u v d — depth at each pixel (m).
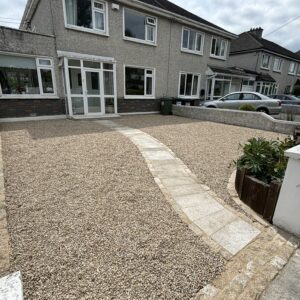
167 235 2.36
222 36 16.36
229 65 24.30
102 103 10.91
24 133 6.69
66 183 3.43
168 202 3.05
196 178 3.91
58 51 9.30
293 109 14.37
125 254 2.05
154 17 12.14
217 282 1.81
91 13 9.91
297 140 5.14
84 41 9.90
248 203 3.08
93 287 1.69
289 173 2.44
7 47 8.20
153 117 11.79
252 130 8.84
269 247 2.28
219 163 4.70
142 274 1.84
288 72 26.22
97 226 2.44
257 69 22.05
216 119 10.79
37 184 3.36
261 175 3.18
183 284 1.77
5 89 8.60
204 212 2.86
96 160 4.48
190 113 12.05
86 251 2.06
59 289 1.66
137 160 4.63
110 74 11.00
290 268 2.00
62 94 9.86
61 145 5.43
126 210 2.79
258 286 1.79
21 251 2.01
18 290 1.54
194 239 2.33
